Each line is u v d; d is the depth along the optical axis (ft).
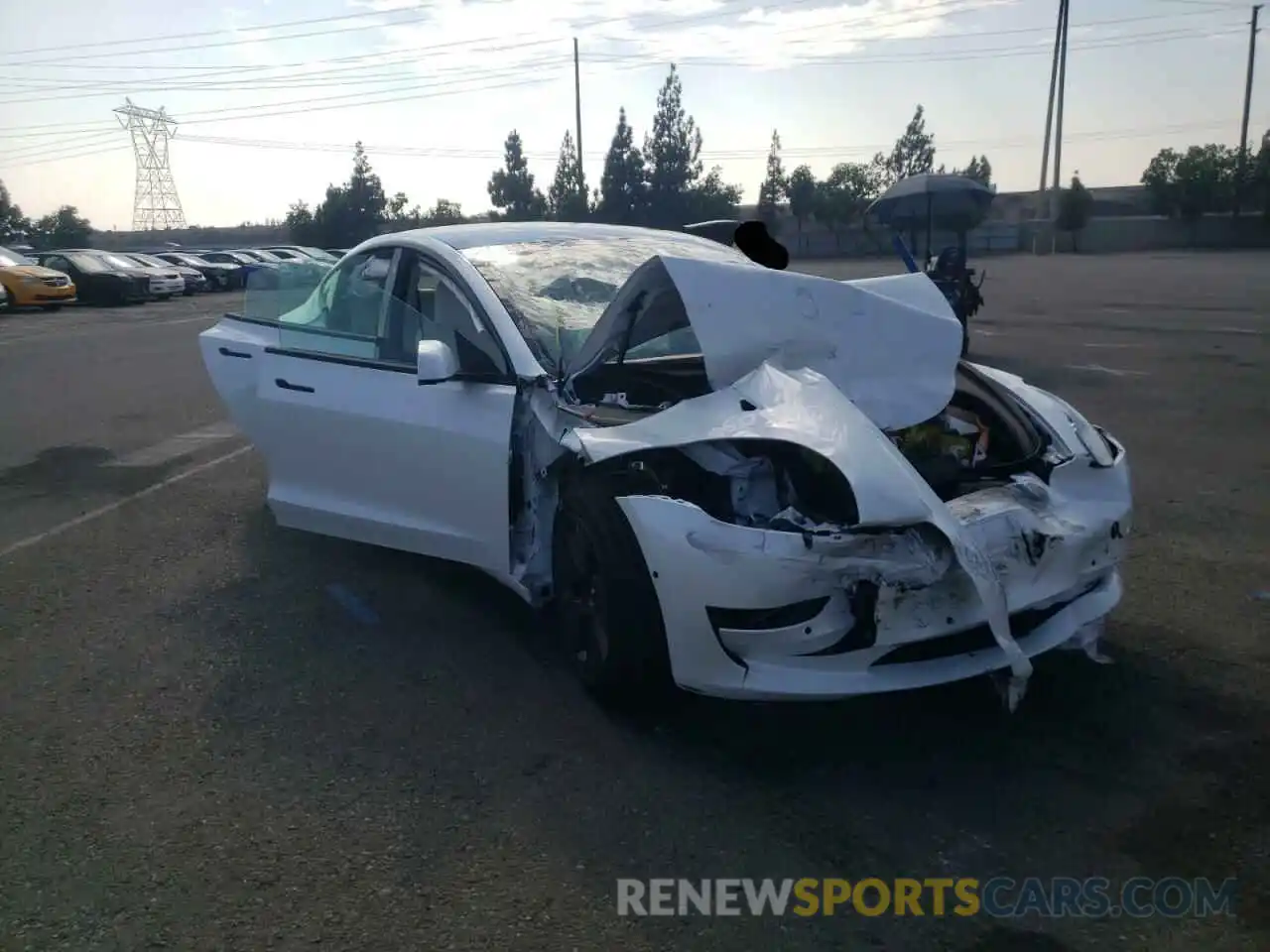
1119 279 97.09
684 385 14.46
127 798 11.44
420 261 16.60
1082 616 12.50
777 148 211.20
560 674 14.21
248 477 25.17
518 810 11.04
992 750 12.05
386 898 9.70
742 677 11.42
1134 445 26.94
